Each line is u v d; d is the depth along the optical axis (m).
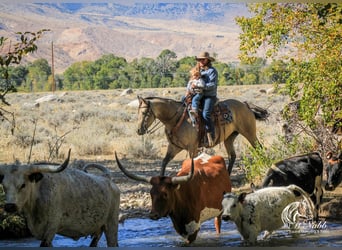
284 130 18.39
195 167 12.13
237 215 11.69
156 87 86.69
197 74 18.72
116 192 11.26
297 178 13.85
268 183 13.93
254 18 18.34
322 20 17.98
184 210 11.57
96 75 92.88
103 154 25.67
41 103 58.97
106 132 33.06
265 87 69.69
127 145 26.45
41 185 10.02
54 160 22.88
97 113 43.22
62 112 44.38
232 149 19.94
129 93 69.25
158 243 12.15
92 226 10.77
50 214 10.06
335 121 17.00
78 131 32.31
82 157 24.59
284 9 18.06
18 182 9.64
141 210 15.45
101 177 11.09
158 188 11.10
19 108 51.53
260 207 11.95
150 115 18.45
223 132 19.20
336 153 15.34
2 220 12.84
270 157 17.38
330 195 16.06
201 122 18.72
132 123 39.62
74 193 10.41
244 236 11.88
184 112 18.62
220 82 81.12
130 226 13.81
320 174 14.22
